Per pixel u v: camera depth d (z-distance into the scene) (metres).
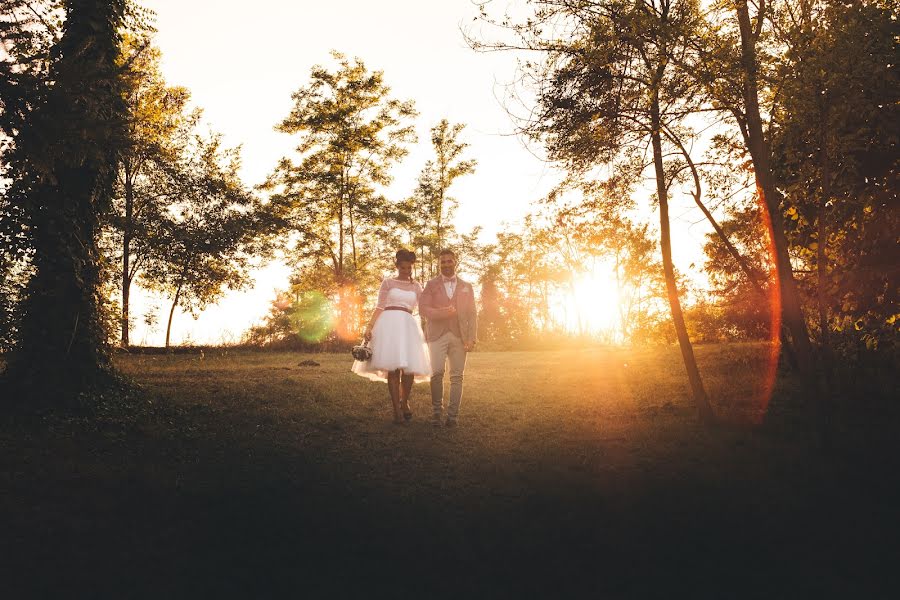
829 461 5.28
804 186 6.43
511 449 5.91
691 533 3.93
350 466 5.30
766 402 7.68
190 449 5.70
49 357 7.13
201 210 23.78
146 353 20.05
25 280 7.28
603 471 5.18
